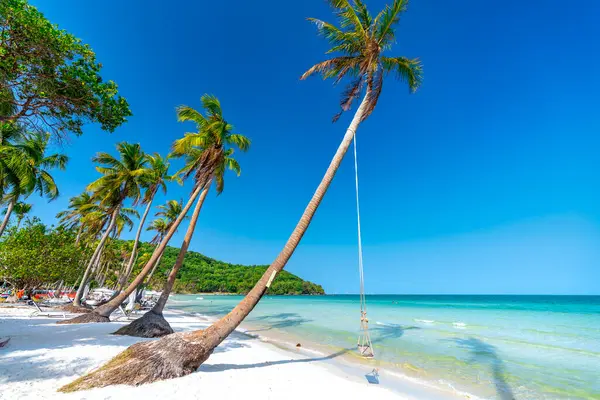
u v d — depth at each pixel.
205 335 7.01
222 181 17.00
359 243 11.22
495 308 45.69
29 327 12.07
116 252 43.06
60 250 20.05
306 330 18.69
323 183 8.48
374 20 9.84
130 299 20.73
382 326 21.03
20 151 16.94
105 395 5.12
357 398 6.33
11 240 19.08
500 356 11.61
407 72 10.37
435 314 32.91
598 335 17.05
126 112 8.77
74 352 7.87
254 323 22.70
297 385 6.77
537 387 8.00
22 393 4.96
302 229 8.05
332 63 9.87
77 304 19.81
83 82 7.63
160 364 6.16
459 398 7.02
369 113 9.57
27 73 7.15
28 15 6.46
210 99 14.84
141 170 21.36
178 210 29.22
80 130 8.54
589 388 7.94
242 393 5.89
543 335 17.03
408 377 8.62
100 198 23.45
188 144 14.68
